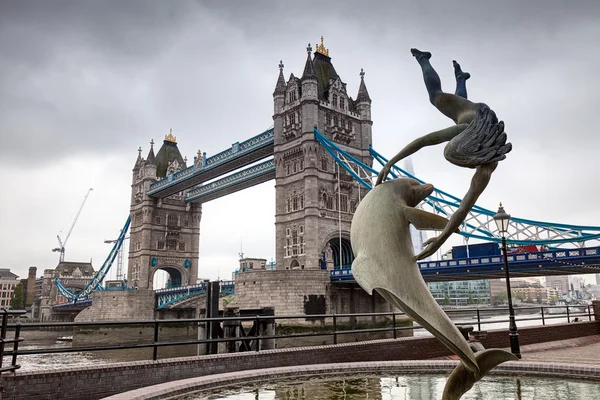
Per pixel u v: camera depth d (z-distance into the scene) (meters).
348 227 75.94
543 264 43.38
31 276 163.50
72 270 169.62
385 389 8.12
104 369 9.94
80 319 96.69
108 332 90.62
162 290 92.94
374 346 14.47
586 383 8.35
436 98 6.06
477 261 47.75
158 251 112.06
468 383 5.86
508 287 16.30
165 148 123.19
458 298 191.00
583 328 23.11
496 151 5.23
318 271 60.81
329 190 74.88
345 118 80.75
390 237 5.84
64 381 9.41
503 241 16.77
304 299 59.06
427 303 5.64
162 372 10.73
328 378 9.21
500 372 9.46
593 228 50.34
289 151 76.88
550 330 20.86
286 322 57.94
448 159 5.56
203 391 7.99
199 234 119.06
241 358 11.98
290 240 74.19
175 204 116.94
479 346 5.99
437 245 5.68
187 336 93.38
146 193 112.50
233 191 100.75
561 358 14.62
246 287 62.00
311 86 75.44
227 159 87.00
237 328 26.55
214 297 28.75
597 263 40.06
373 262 5.70
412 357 15.27
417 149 6.13
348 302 62.88
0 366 8.59
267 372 9.08
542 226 54.44
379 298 66.44
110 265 123.31
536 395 7.39
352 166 79.12
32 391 9.01
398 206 6.02
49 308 153.25
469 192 5.52
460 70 6.24
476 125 5.41
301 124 75.69
